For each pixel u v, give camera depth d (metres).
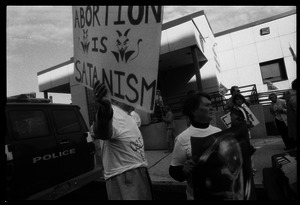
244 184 1.55
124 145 1.97
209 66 11.76
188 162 1.67
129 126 2.07
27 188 3.41
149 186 2.08
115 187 1.93
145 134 9.55
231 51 13.30
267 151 6.21
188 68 12.48
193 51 9.27
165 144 9.13
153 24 1.39
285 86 12.05
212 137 1.66
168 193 4.46
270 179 2.05
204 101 1.90
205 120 1.93
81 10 1.72
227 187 1.55
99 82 1.51
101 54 1.58
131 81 1.45
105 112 1.59
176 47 9.32
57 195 3.79
